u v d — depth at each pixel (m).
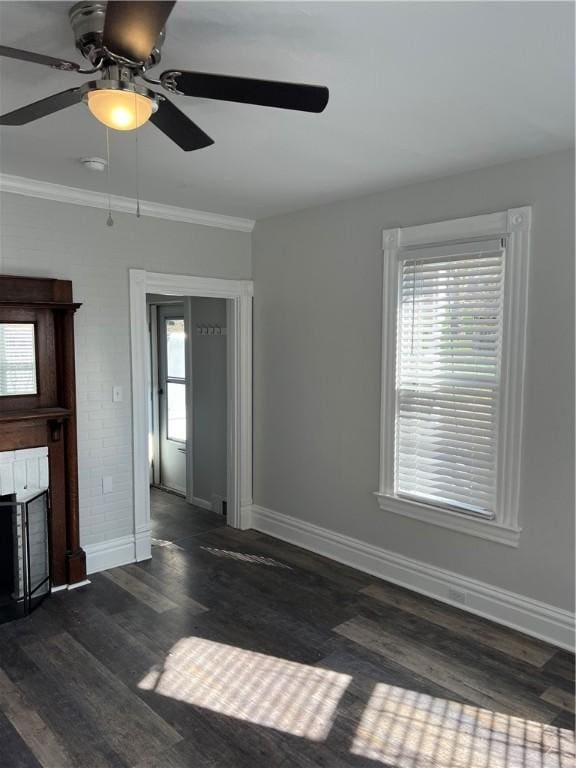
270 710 2.53
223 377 5.14
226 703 2.58
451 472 3.46
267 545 4.52
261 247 4.63
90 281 3.82
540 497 3.07
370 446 3.91
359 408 3.96
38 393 3.56
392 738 2.36
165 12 1.31
